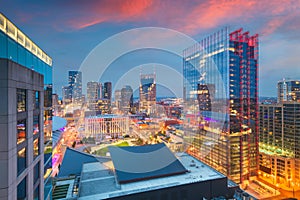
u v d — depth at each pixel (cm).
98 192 2592
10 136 1182
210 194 2927
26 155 1466
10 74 1195
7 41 1465
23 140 1412
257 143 6369
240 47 6341
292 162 6216
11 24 1537
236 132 5972
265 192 5572
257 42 6656
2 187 1130
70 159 4147
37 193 1733
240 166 5962
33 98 1648
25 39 1806
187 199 2783
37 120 1752
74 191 2630
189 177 3028
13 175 1214
